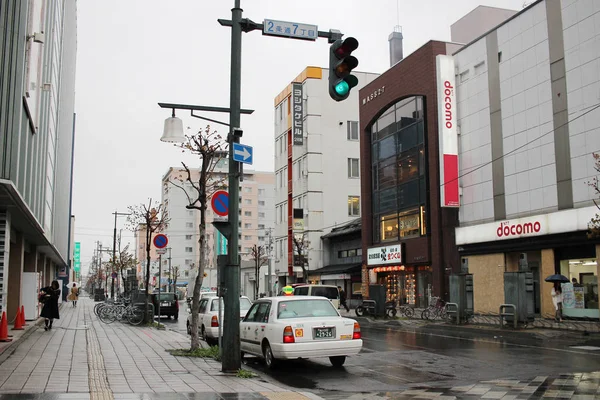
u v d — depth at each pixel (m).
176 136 13.27
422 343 17.59
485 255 30.08
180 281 110.31
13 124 15.21
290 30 10.73
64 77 44.06
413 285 36.00
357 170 53.09
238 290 11.06
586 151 24.17
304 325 11.89
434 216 33.69
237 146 10.95
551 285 25.62
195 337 14.19
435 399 8.84
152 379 10.08
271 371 12.17
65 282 68.38
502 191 29.23
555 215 25.23
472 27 38.19
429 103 34.50
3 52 15.27
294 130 52.47
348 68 9.86
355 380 10.98
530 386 9.84
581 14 24.70
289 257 54.75
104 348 15.45
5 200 16.75
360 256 46.16
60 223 48.44
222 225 11.05
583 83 24.47
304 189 52.44
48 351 14.23
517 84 28.42
